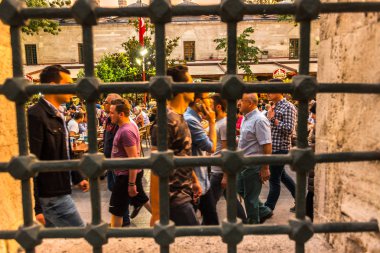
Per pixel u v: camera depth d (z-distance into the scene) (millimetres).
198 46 36031
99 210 1372
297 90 1313
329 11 1305
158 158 1319
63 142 2930
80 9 1262
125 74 19672
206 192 3490
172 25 35812
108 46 35469
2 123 1803
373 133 1502
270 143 4160
